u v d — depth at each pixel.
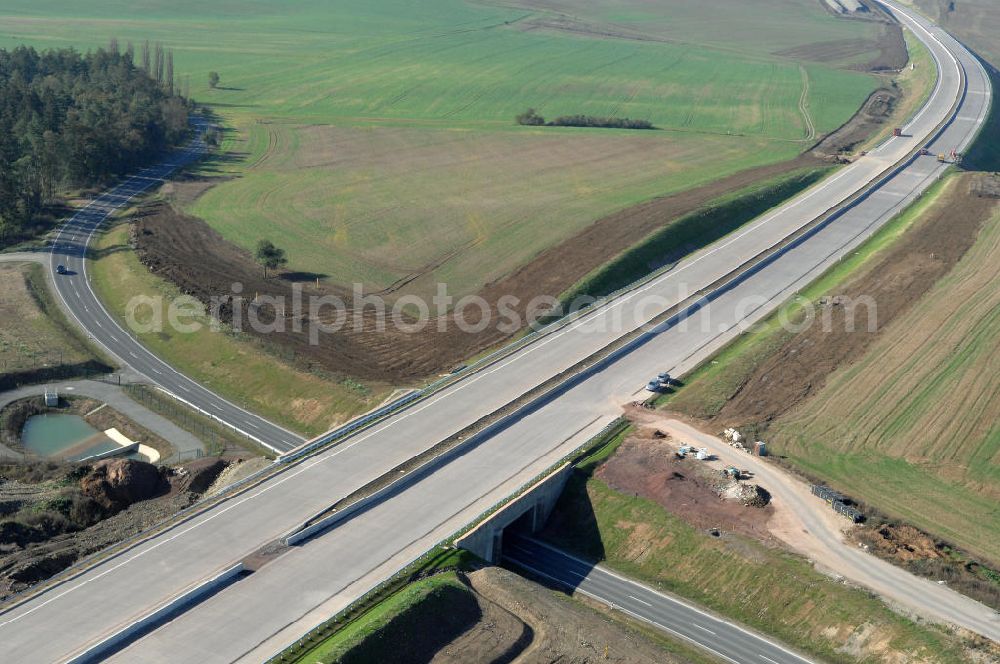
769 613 64.94
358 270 125.06
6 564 66.19
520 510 72.38
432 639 58.16
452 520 69.62
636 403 89.19
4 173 137.00
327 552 65.56
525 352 98.19
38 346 104.81
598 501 76.00
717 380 93.19
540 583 69.00
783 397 90.50
